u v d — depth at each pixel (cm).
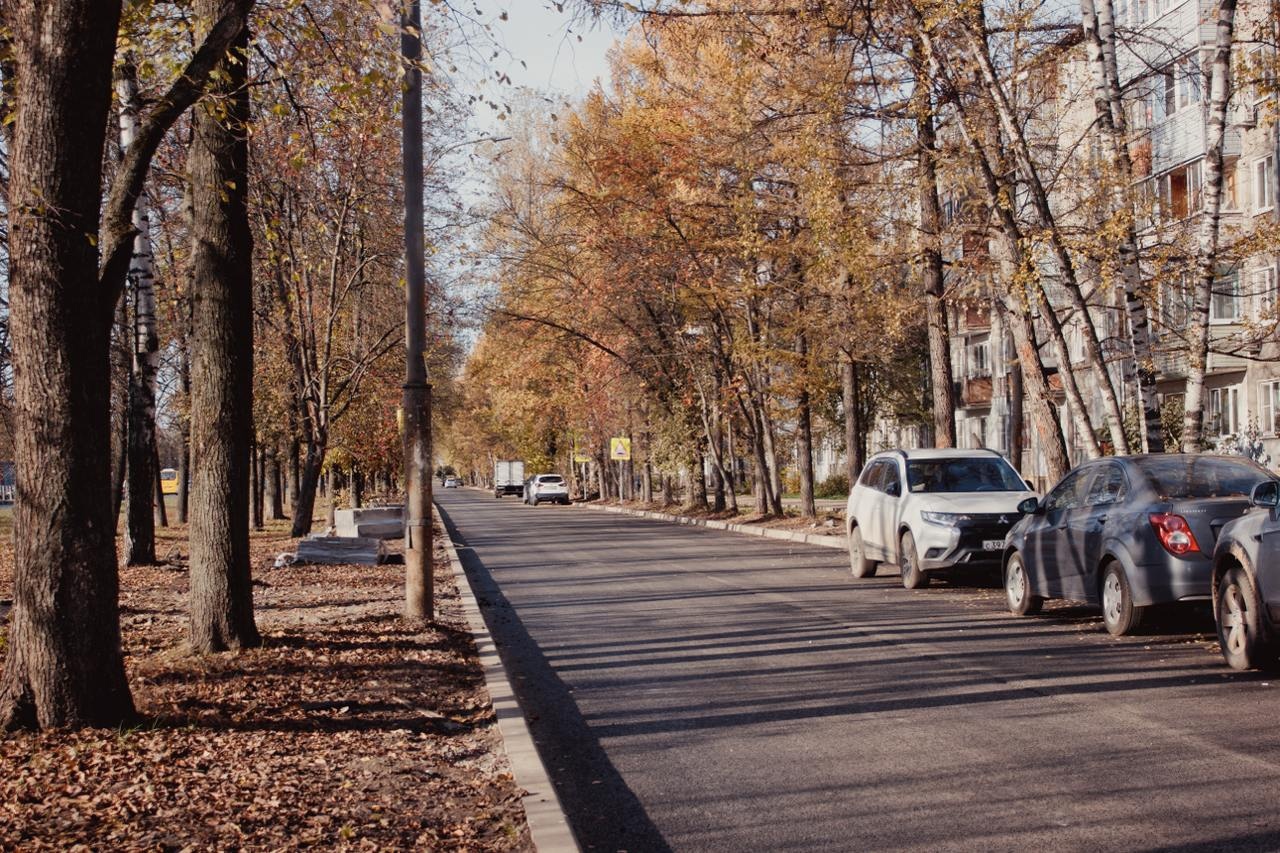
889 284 2309
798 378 3094
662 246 3294
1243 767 671
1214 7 2503
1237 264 1708
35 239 695
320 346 3155
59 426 702
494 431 8681
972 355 5100
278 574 2025
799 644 1190
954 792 642
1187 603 1104
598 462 6975
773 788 666
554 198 4016
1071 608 1448
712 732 814
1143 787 638
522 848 548
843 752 742
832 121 1948
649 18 1655
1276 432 3064
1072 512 1273
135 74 1161
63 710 702
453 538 3428
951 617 1380
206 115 1023
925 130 1902
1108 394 1738
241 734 742
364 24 1090
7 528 4441
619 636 1305
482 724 836
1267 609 919
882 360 3294
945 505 1691
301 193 2308
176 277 2145
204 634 1046
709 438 4484
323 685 917
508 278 4016
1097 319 3584
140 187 757
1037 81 1977
